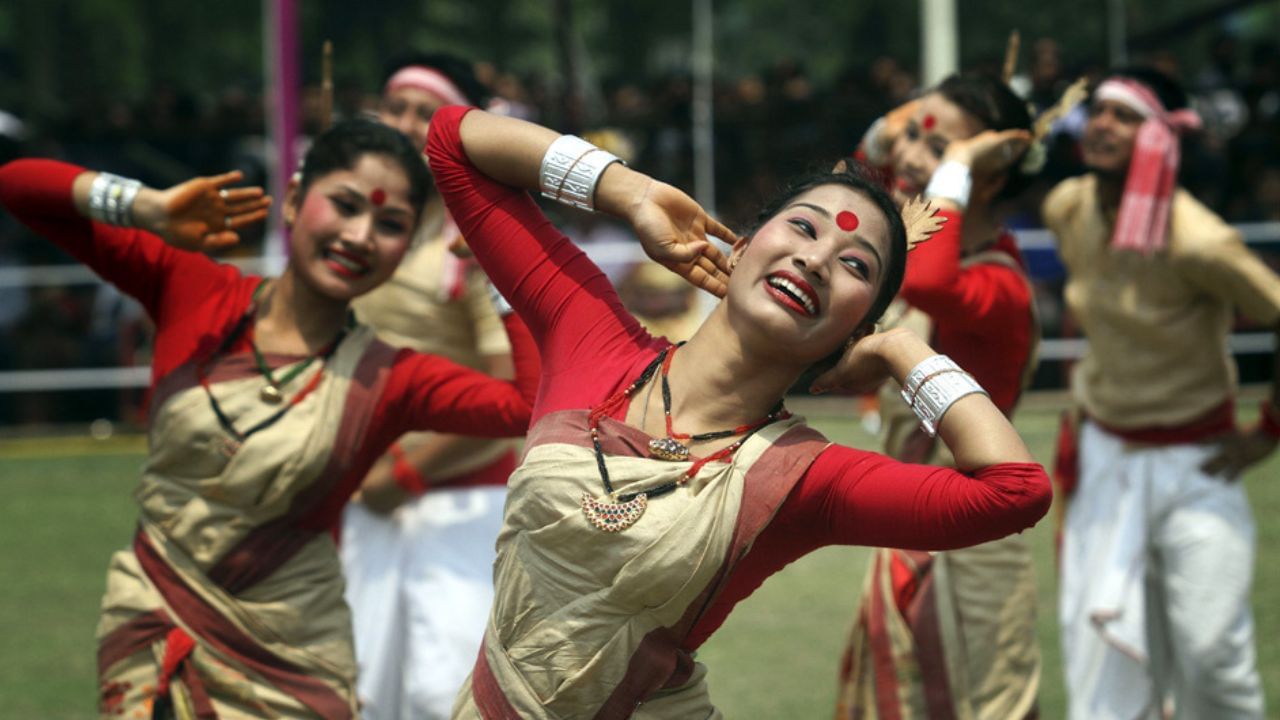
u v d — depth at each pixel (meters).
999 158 5.57
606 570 3.54
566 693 3.61
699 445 3.61
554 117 19.33
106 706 4.73
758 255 3.59
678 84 19.08
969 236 5.71
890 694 5.80
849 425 14.38
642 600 3.54
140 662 4.71
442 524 6.09
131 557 4.81
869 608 5.89
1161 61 18.42
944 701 5.75
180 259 4.91
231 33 34.25
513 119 3.96
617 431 3.62
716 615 3.71
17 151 18.23
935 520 3.48
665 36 32.12
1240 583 6.66
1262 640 8.28
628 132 19.14
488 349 6.11
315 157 4.87
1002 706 5.76
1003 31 27.03
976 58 24.48
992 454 3.49
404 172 4.85
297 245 4.81
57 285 15.67
